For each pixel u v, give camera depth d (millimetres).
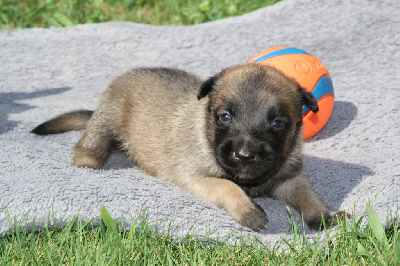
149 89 910
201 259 734
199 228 762
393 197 805
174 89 900
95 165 900
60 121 931
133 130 903
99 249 729
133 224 748
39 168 815
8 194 764
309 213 801
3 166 812
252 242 748
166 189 815
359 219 764
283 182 836
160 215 768
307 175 848
